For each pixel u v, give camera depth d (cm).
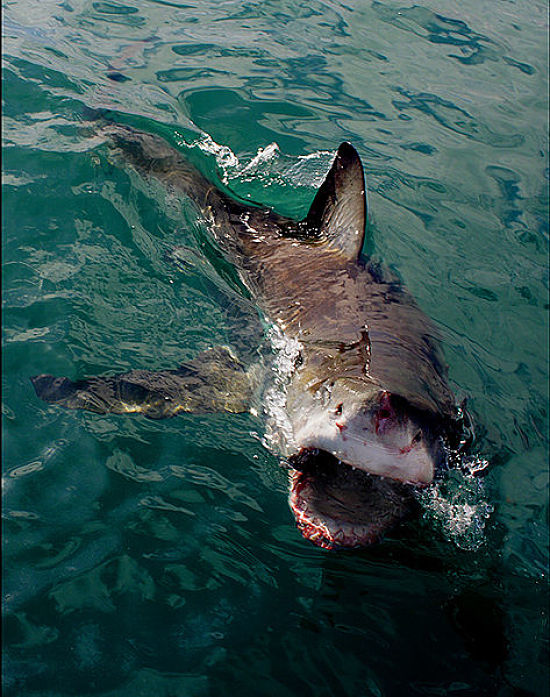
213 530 289
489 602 284
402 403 282
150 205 446
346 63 682
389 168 562
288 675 246
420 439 285
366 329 363
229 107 586
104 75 578
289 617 265
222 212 460
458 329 425
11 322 349
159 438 319
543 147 612
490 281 471
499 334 432
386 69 685
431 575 291
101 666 237
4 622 244
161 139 509
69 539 273
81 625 247
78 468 298
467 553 301
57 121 496
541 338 434
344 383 296
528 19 821
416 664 257
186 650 247
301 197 509
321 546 265
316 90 634
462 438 335
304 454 293
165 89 586
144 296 386
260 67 646
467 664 260
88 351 347
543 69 721
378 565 291
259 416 337
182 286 398
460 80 687
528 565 302
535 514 325
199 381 346
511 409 381
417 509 295
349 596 277
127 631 249
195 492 302
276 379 350
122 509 288
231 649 250
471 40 756
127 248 411
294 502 278
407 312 405
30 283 372
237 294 405
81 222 418
